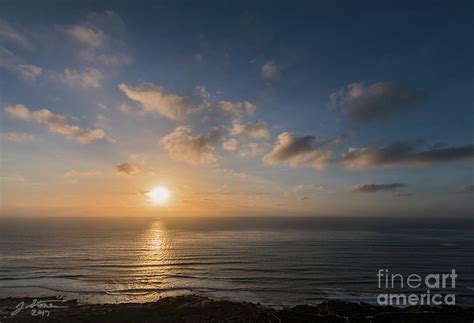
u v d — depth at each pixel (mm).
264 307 49469
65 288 64938
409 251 115188
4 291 62406
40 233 178250
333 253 110000
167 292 62781
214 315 43344
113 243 136625
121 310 45094
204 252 112125
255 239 156375
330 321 42750
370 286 66625
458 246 129375
